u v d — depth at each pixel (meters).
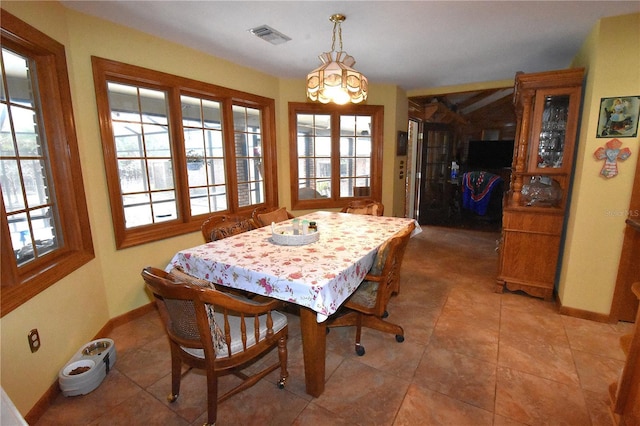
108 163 2.30
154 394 1.74
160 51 2.56
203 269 1.84
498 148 6.52
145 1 1.96
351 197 4.50
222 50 2.87
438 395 1.70
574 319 2.46
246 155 3.68
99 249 2.28
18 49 1.70
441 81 4.17
